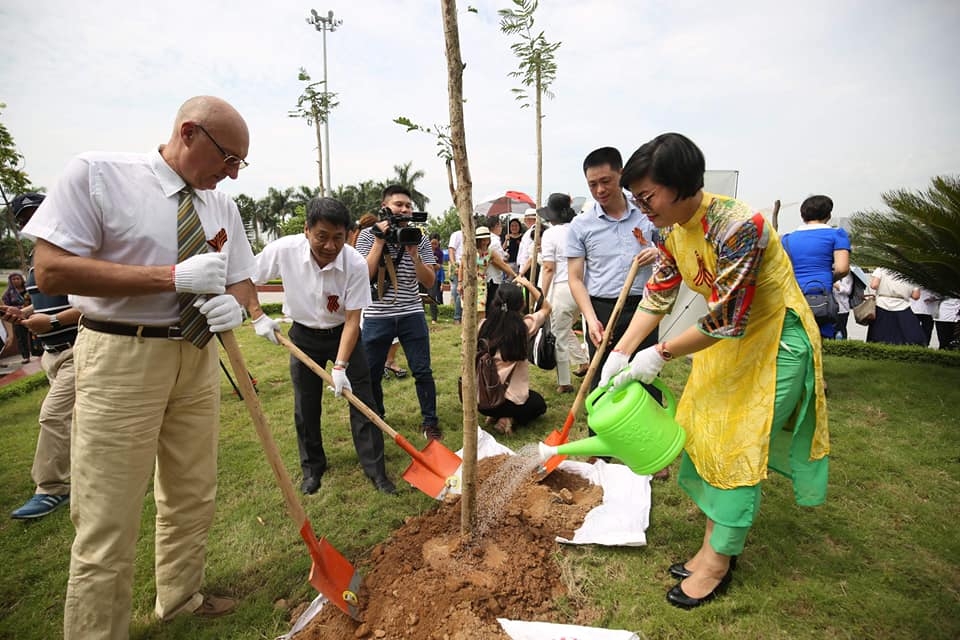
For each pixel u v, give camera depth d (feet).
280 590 8.19
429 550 8.54
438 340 25.25
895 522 9.39
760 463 7.00
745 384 7.17
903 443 12.37
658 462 7.44
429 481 10.19
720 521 7.29
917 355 19.40
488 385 12.79
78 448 6.38
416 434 13.70
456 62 6.32
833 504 9.96
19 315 10.46
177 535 7.48
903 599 7.56
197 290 6.17
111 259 6.38
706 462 7.43
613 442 7.44
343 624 7.30
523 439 13.17
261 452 12.96
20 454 13.60
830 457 11.69
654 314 8.35
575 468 11.27
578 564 8.43
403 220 12.55
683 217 7.02
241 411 16.01
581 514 9.56
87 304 6.37
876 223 18.98
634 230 11.26
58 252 5.83
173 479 7.35
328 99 18.01
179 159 6.47
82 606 6.38
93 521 6.36
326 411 15.47
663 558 8.57
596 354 10.10
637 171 6.70
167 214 6.49
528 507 9.78
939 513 9.62
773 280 6.83
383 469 11.17
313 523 9.82
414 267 13.00
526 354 12.98
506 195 46.50
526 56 11.59
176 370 6.84
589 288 11.91
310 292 10.23
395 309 12.81
